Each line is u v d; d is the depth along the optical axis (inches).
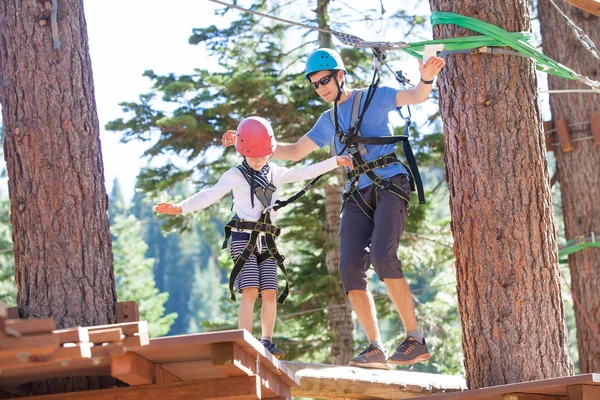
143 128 597.0
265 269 254.2
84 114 247.6
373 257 265.3
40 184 240.2
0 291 933.8
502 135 270.1
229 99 605.6
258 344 205.2
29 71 245.6
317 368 271.6
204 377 241.6
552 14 448.5
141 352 202.8
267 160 259.0
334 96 273.4
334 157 259.4
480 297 266.4
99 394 218.8
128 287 1371.8
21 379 224.4
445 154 280.4
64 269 236.8
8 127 246.1
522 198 267.3
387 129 271.3
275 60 629.0
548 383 236.5
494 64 273.3
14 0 250.4
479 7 276.4
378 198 268.7
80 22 253.9
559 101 438.9
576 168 430.9
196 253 3147.1
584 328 423.2
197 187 630.5
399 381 282.8
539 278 264.2
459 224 272.4
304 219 606.5
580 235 426.6
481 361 264.8
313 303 632.4
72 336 184.2
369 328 271.6
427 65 254.8
